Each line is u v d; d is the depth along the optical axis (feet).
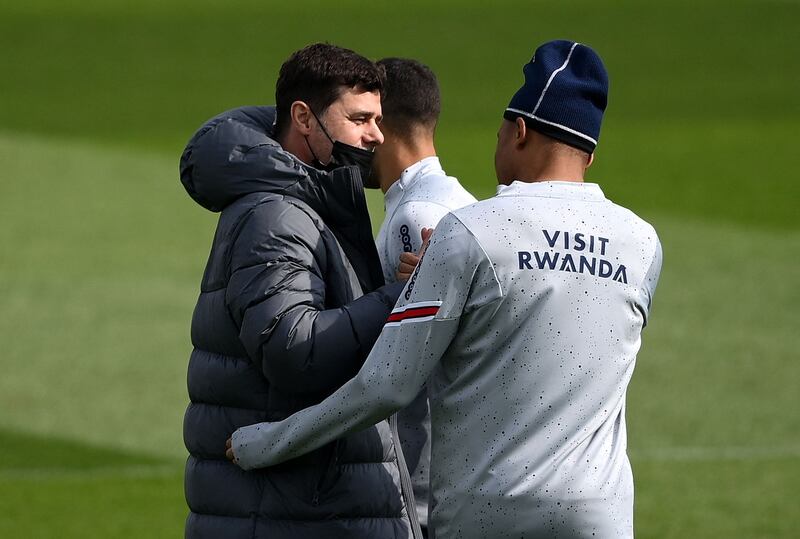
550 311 34.60
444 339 34.53
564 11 362.12
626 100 259.39
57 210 166.30
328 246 37.58
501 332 34.63
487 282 34.40
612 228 35.65
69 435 88.89
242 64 293.02
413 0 379.96
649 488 79.05
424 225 45.42
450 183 47.06
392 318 34.73
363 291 38.96
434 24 343.46
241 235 36.81
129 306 124.47
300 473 37.04
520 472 34.47
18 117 232.94
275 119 40.45
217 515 37.99
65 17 346.95
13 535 68.90
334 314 36.04
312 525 37.24
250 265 36.29
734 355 109.91
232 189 37.81
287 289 36.06
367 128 39.29
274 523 37.19
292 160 37.73
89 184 181.57
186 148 38.96
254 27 337.72
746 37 327.26
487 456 34.81
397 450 39.34
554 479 34.42
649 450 86.99
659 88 272.10
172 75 280.31
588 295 34.88
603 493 34.81
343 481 37.32
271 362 35.78
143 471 81.51
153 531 70.08
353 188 37.50
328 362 35.73
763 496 77.36
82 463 82.89
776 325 119.14
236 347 37.27
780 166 200.64
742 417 93.97
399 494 38.73
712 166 200.85
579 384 34.81
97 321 119.24
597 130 36.24
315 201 37.78
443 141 217.15
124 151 205.26
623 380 35.76
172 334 115.55
